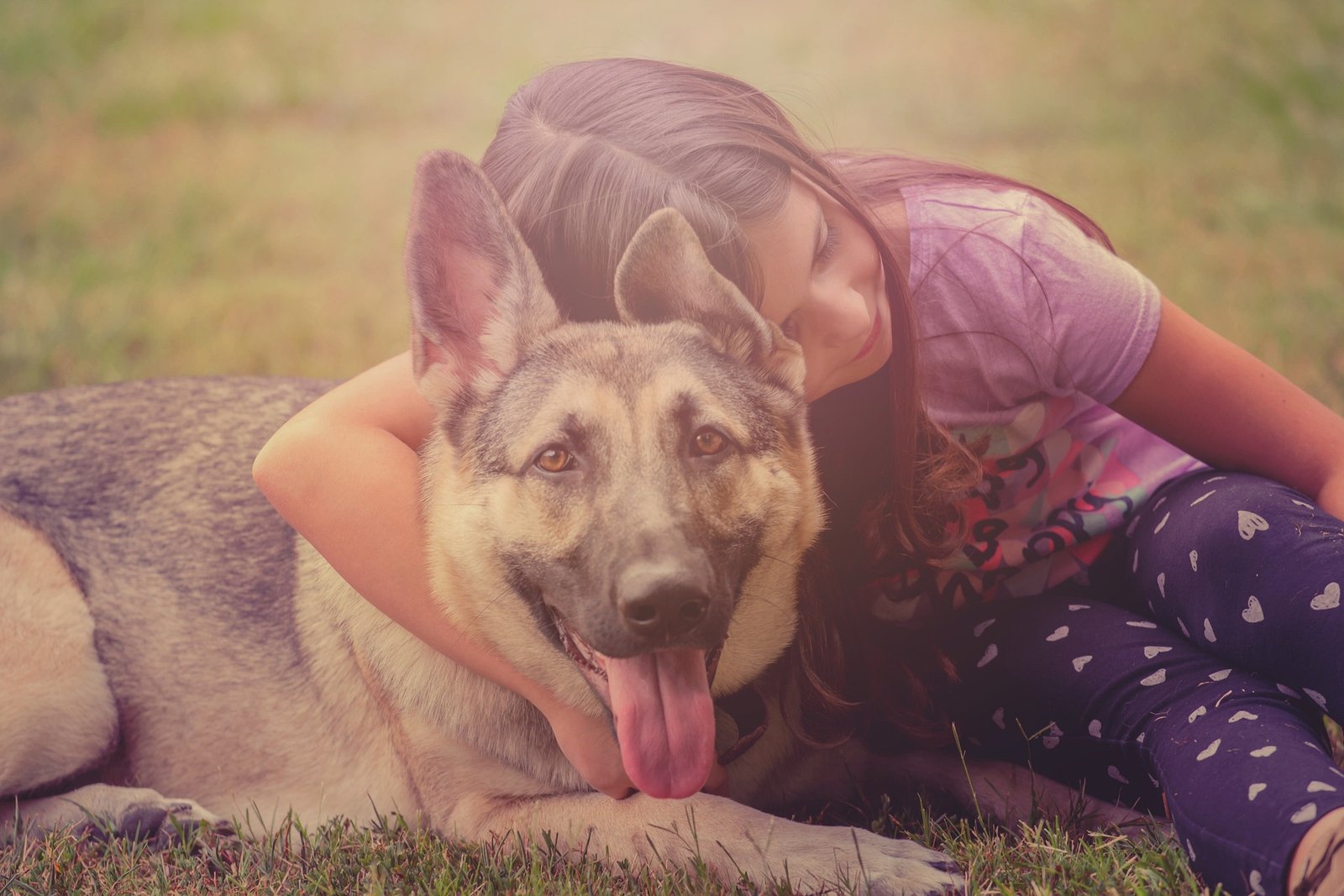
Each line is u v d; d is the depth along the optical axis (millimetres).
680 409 2807
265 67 13094
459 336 3053
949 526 3260
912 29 13391
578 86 3186
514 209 3150
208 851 3191
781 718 3283
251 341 6840
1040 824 2963
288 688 3561
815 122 10555
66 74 12805
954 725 3238
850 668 3316
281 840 3297
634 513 2656
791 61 12484
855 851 2787
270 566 3682
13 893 2992
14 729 3457
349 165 10477
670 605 2520
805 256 2977
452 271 3037
